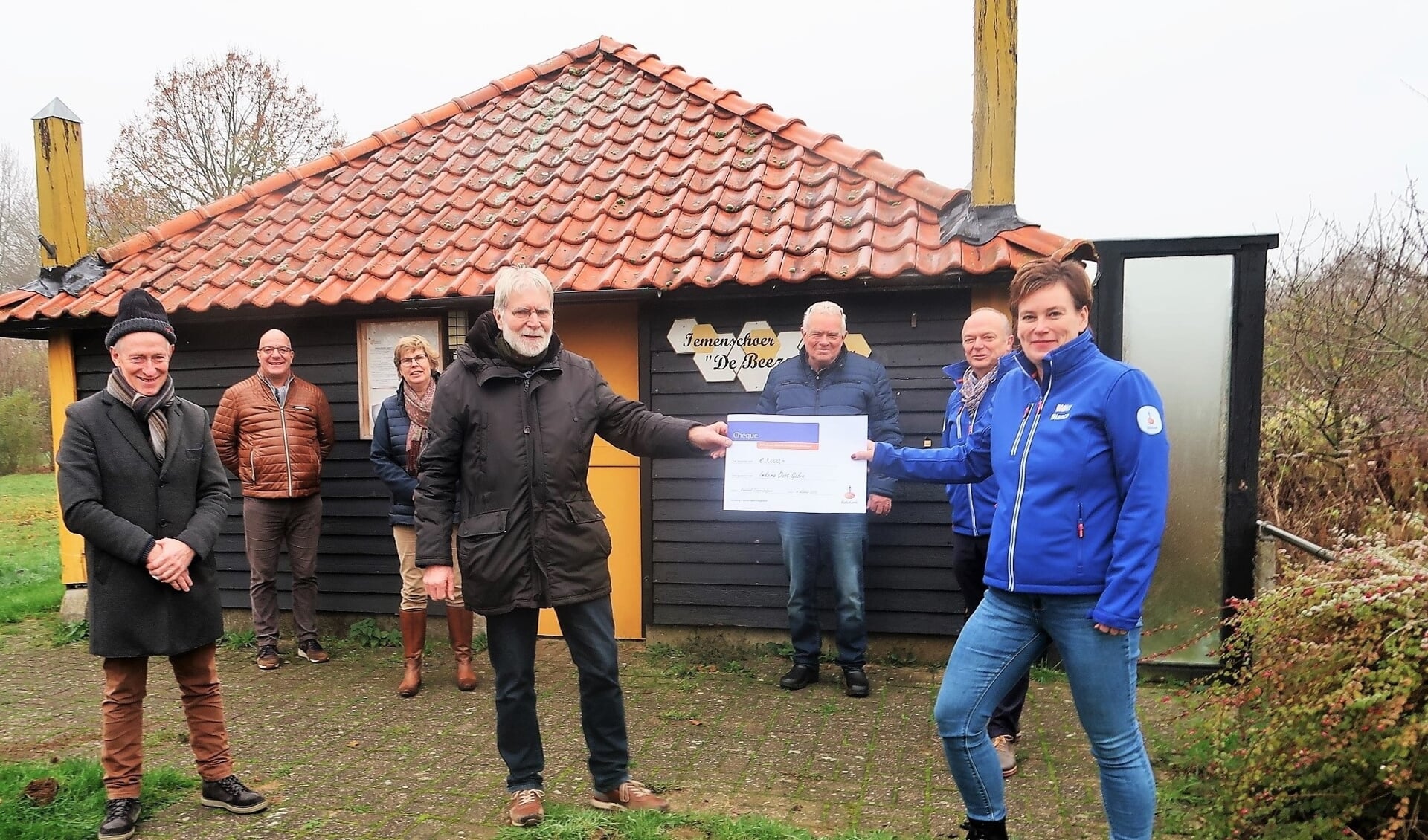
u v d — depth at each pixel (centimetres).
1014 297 277
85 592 672
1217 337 496
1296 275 792
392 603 627
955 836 331
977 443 317
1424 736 262
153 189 1939
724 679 522
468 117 817
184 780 382
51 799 360
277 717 474
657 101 763
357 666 569
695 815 340
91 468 320
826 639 561
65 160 686
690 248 560
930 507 540
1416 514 379
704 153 677
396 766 404
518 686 334
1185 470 502
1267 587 488
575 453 330
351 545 631
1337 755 281
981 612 286
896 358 539
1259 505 700
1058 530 261
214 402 652
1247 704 323
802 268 518
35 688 536
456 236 630
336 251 646
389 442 518
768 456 404
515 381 328
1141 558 248
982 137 524
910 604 545
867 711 467
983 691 278
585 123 752
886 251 525
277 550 574
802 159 646
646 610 586
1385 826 273
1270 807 294
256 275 635
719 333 564
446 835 337
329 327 627
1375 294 741
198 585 342
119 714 337
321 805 363
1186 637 505
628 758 376
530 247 600
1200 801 343
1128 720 261
